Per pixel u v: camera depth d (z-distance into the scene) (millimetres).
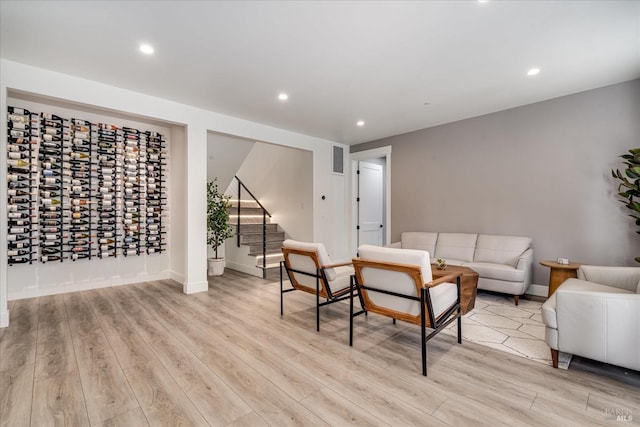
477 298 3967
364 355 2393
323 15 2277
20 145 3641
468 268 3691
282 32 2500
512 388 1942
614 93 3520
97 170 4184
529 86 3578
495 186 4465
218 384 1975
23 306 3488
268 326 2980
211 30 2471
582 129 3732
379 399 1829
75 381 1992
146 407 1738
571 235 3820
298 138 5629
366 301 2566
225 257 6285
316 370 2160
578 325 2076
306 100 3992
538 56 2887
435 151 5156
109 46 2707
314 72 3207
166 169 4871
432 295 2266
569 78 3367
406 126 5184
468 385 1979
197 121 4254
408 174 5551
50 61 2975
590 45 2699
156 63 3020
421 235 5039
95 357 2314
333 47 2727
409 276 2166
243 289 4402
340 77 3326
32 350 2418
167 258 4926
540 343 2623
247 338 2693
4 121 2885
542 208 4043
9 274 3686
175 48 2742
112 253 4332
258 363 2252
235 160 5992
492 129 4492
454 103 4113
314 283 3094
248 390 1913
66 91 3250
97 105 3443
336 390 1921
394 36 2555
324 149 6137
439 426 1594
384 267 2242
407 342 2643
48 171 3812
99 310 3395
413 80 3402
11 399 1797
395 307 2402
